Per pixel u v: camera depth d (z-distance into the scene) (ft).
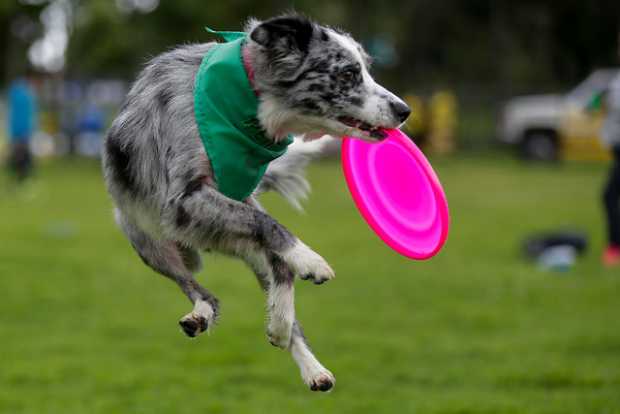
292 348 18.74
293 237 17.29
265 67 17.72
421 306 39.34
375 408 26.53
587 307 38.70
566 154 115.24
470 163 118.83
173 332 35.45
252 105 17.79
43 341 33.91
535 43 170.19
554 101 120.26
